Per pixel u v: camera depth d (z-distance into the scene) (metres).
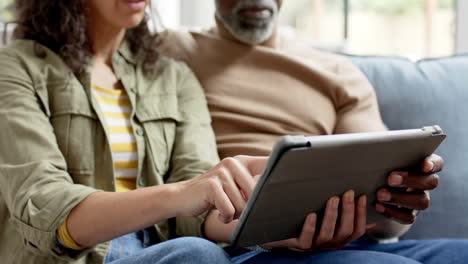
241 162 0.89
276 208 0.78
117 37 1.18
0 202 0.99
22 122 0.97
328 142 0.71
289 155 0.68
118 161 1.10
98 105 1.08
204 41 1.43
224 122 1.34
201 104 1.29
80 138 1.05
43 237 0.86
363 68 1.59
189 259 0.73
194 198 0.82
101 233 0.85
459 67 1.61
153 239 1.14
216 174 0.84
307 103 1.38
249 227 0.79
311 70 1.40
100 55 1.17
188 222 1.14
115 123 1.12
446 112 1.53
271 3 1.37
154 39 1.27
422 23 3.52
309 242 0.89
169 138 1.20
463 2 2.38
